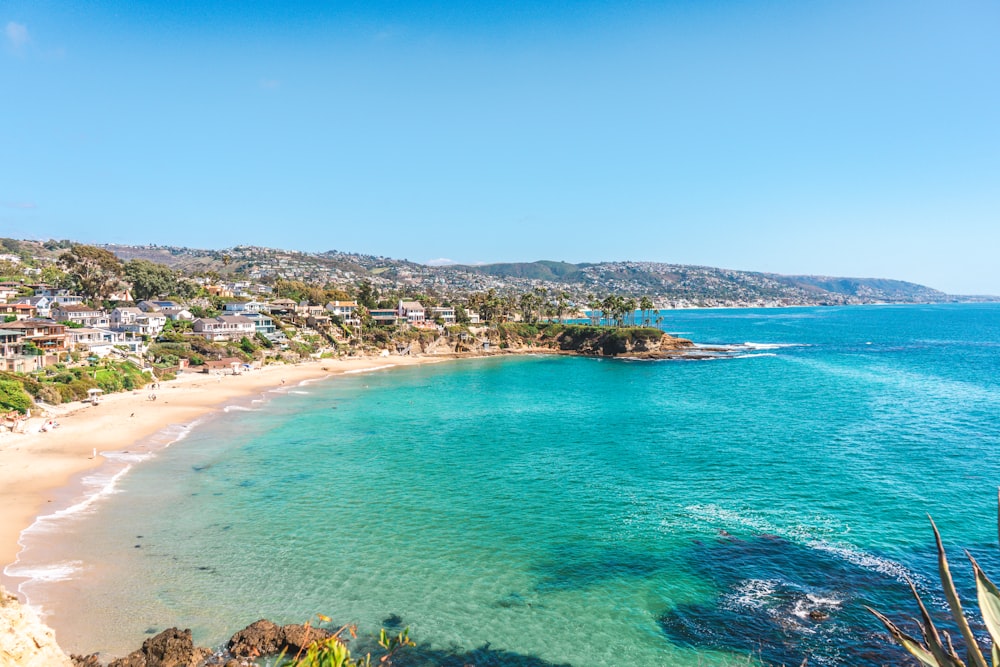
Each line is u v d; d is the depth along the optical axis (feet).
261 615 105.70
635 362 536.83
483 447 219.61
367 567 123.44
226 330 494.59
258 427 253.03
